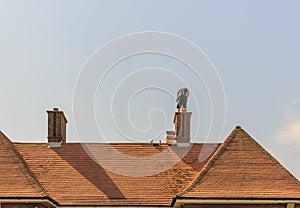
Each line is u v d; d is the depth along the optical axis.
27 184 24.45
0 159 25.52
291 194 23.83
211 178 24.59
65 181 26.17
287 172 24.97
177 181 26.39
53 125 29.14
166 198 25.28
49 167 27.17
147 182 26.36
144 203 24.94
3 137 26.73
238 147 26.03
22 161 25.89
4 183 24.38
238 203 23.83
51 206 24.48
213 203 23.81
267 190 24.02
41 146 28.81
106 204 24.84
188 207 23.94
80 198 25.09
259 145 26.23
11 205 23.88
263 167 25.11
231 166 25.12
